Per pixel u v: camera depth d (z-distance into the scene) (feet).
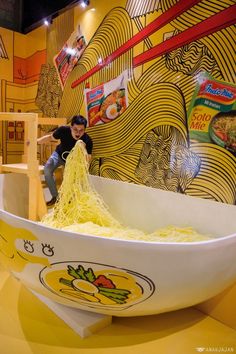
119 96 7.04
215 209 5.14
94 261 3.29
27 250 3.67
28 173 7.08
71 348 4.01
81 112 8.20
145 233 6.06
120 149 7.15
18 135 10.82
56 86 9.06
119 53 6.93
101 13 7.29
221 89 5.06
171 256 3.18
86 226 5.62
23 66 10.43
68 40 8.39
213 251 3.31
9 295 5.27
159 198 6.12
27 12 10.03
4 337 4.19
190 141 5.62
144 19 6.28
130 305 3.66
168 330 4.48
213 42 5.11
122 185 6.89
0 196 7.70
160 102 6.13
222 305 4.73
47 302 4.91
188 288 3.50
